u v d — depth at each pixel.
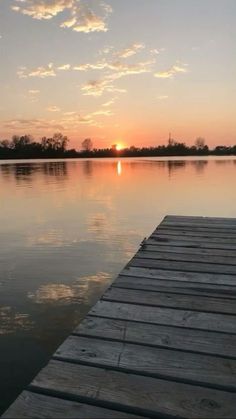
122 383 1.62
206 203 10.86
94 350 1.89
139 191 14.22
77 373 1.69
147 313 2.35
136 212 9.38
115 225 7.70
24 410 1.45
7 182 19.14
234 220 5.57
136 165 39.81
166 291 2.73
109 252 5.58
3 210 9.93
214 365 1.76
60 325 3.16
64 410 1.45
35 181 19.72
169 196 12.56
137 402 1.50
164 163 44.19
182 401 1.51
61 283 4.21
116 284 2.88
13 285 4.14
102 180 19.84
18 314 3.38
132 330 2.12
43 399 1.51
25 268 4.79
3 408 2.10
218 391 1.57
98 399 1.51
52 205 10.79
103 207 10.30
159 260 3.53
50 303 3.63
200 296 2.63
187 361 1.80
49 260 5.16
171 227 5.09
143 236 6.68
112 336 2.04
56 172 28.33
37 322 3.21
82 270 4.69
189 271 3.19
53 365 1.75
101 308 2.43
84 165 42.25
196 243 4.17
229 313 2.35
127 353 1.86
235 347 1.93
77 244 6.09
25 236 6.72
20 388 2.29
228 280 2.96
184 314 2.33
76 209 9.97
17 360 2.61
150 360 1.80
